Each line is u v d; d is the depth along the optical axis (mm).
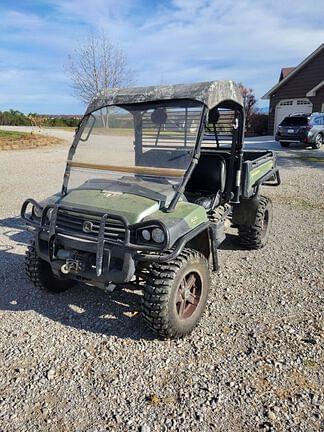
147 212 3033
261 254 5086
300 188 9227
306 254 5070
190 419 2404
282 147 18094
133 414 2449
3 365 2900
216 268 3701
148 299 2996
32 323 3455
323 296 3924
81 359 2973
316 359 2943
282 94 25656
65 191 3643
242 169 4469
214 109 3838
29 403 2539
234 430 2322
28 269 3715
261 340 3193
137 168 3521
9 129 30078
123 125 3645
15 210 7281
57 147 19672
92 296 3936
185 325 3197
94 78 27641
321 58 23312
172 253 2855
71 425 2367
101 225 2953
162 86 3588
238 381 2725
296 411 2455
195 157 3365
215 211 4047
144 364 2916
